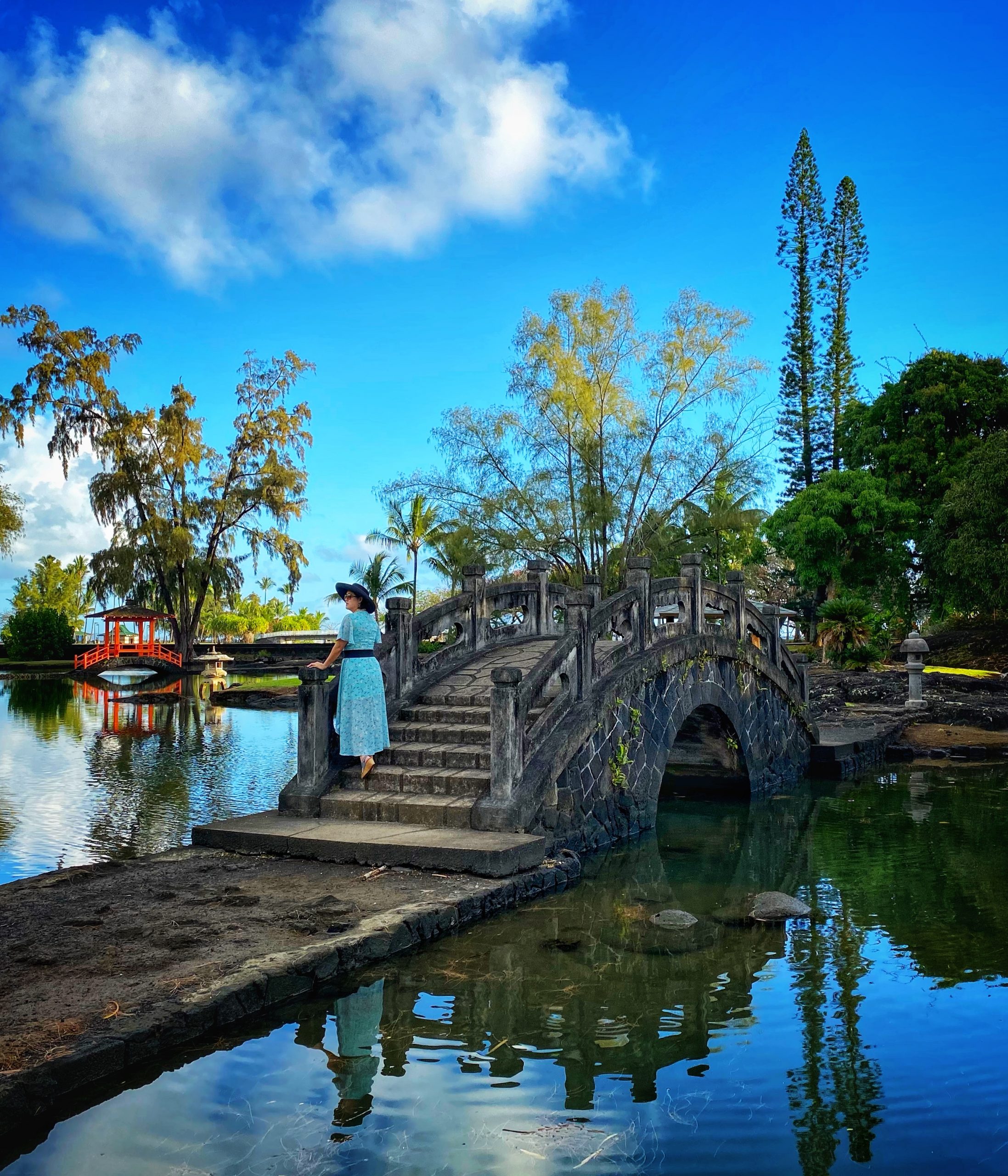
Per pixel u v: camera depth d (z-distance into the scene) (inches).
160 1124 141.9
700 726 508.1
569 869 296.8
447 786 311.7
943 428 1259.8
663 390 1109.1
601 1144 140.7
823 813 463.2
